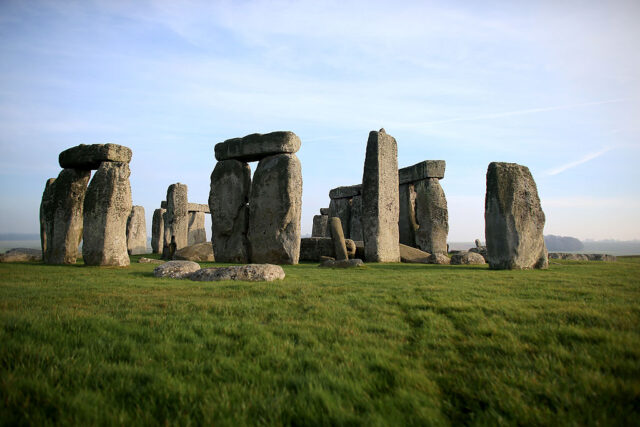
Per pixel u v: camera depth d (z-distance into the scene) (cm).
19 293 648
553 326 421
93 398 270
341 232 1705
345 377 306
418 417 253
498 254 1147
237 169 1730
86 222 1260
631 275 897
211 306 543
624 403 263
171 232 2197
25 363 325
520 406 263
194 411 259
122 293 653
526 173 1190
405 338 407
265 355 349
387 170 1755
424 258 1736
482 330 419
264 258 1605
